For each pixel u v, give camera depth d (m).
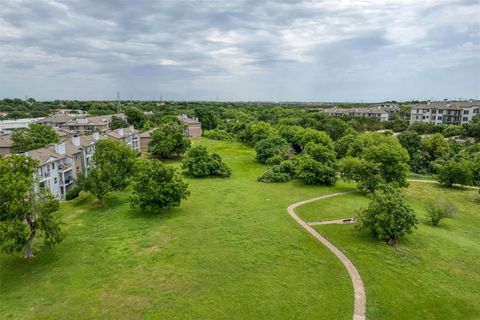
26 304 23.94
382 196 35.19
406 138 82.12
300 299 24.52
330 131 105.31
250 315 22.66
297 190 55.88
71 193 50.66
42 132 80.00
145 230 37.72
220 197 51.12
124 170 50.72
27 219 29.98
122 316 22.53
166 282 26.69
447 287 26.75
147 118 146.25
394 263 30.17
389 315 22.98
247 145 110.00
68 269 28.94
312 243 34.16
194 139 121.62
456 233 39.78
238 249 32.66
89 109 198.12
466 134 97.31
